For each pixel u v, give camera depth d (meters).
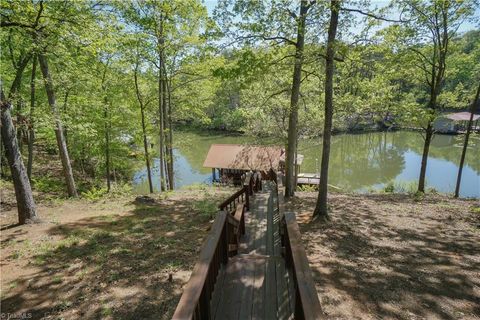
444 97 14.64
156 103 18.36
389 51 11.73
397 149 38.25
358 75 10.80
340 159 33.72
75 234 7.36
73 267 5.62
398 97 15.93
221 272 4.57
